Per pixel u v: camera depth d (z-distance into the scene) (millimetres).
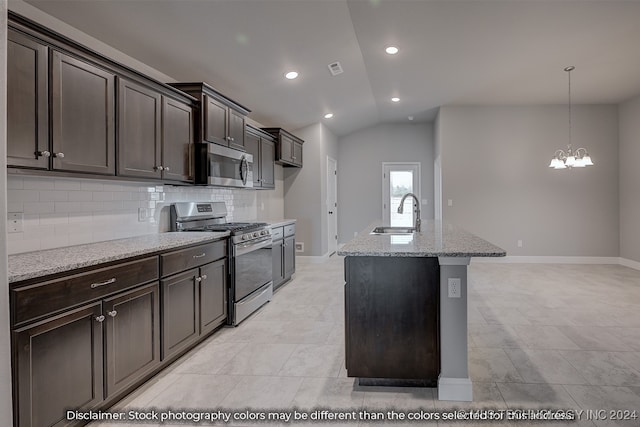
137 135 2541
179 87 3250
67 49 1998
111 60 2279
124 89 2420
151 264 2266
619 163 6180
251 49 3488
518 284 4852
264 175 5086
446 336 2098
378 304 2189
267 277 4113
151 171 2686
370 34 3680
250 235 3648
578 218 6305
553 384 2252
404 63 4453
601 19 3400
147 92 2645
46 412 1577
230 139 3717
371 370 2201
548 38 3803
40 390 1551
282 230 4762
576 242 6316
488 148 6434
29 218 2117
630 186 5941
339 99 5527
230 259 3307
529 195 6379
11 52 1706
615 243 6242
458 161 6492
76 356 1730
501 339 2975
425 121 7691
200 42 3146
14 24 1720
